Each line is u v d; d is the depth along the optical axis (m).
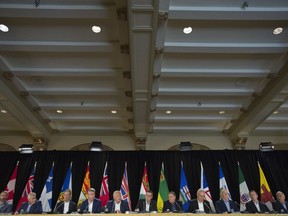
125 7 3.64
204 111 7.11
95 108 6.78
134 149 8.19
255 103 6.40
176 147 8.25
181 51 4.62
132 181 7.25
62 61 5.01
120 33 4.15
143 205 5.05
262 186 7.18
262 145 7.39
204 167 7.42
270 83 5.61
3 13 3.79
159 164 7.49
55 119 7.41
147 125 7.26
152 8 3.54
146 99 5.85
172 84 5.80
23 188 7.11
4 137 8.23
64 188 7.14
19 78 5.50
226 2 3.73
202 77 5.53
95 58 4.93
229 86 5.88
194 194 7.06
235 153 7.61
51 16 3.87
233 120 7.54
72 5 3.74
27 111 6.50
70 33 4.32
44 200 6.93
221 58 4.93
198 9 3.78
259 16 3.88
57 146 8.12
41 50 4.59
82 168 7.41
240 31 4.28
